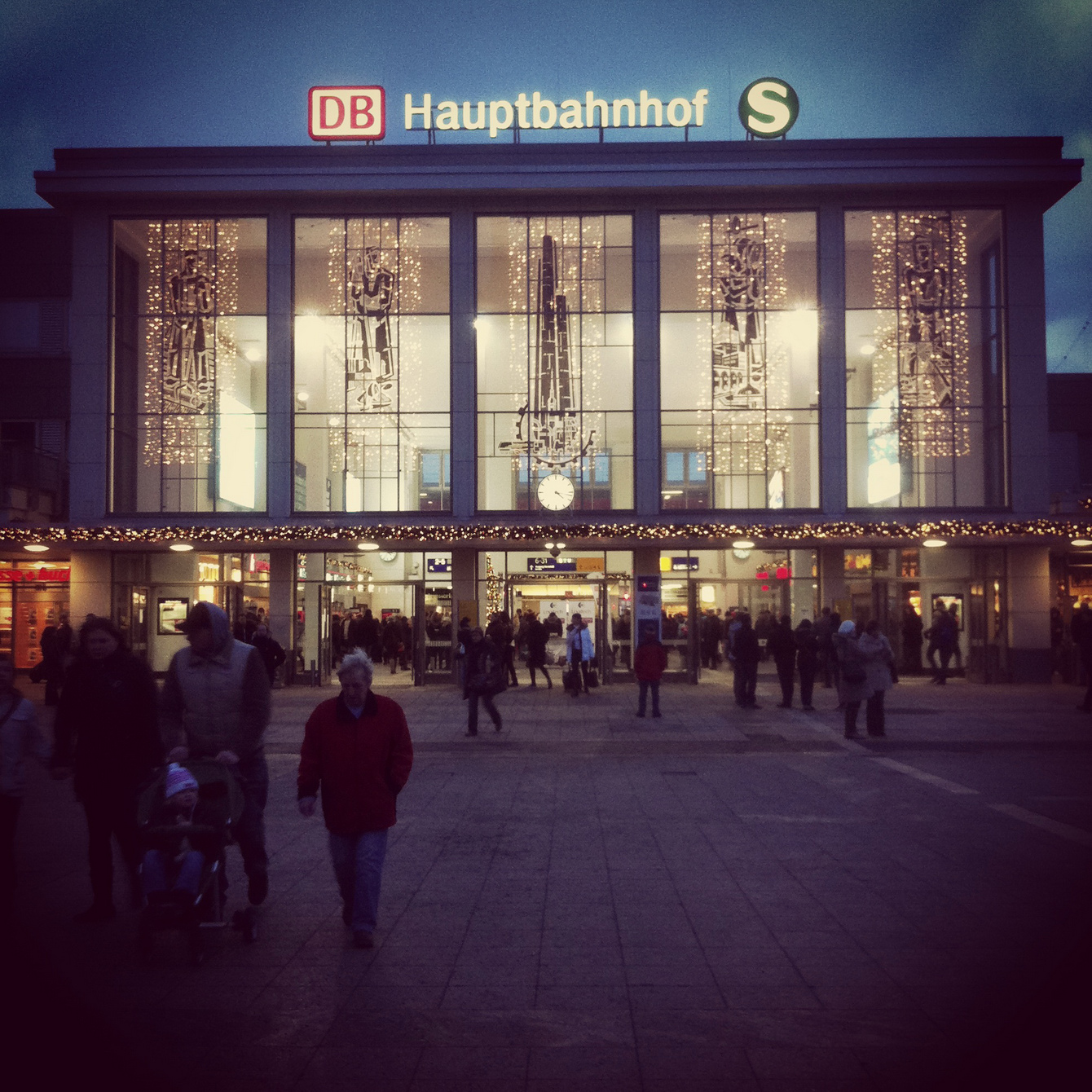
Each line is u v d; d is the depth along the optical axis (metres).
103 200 28.06
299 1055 4.65
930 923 6.64
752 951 6.12
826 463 27.67
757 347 27.91
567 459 27.84
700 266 28.00
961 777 12.73
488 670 17.42
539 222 28.05
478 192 27.50
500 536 26.53
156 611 28.33
